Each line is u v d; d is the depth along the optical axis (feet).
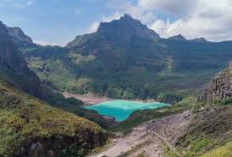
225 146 626.23
